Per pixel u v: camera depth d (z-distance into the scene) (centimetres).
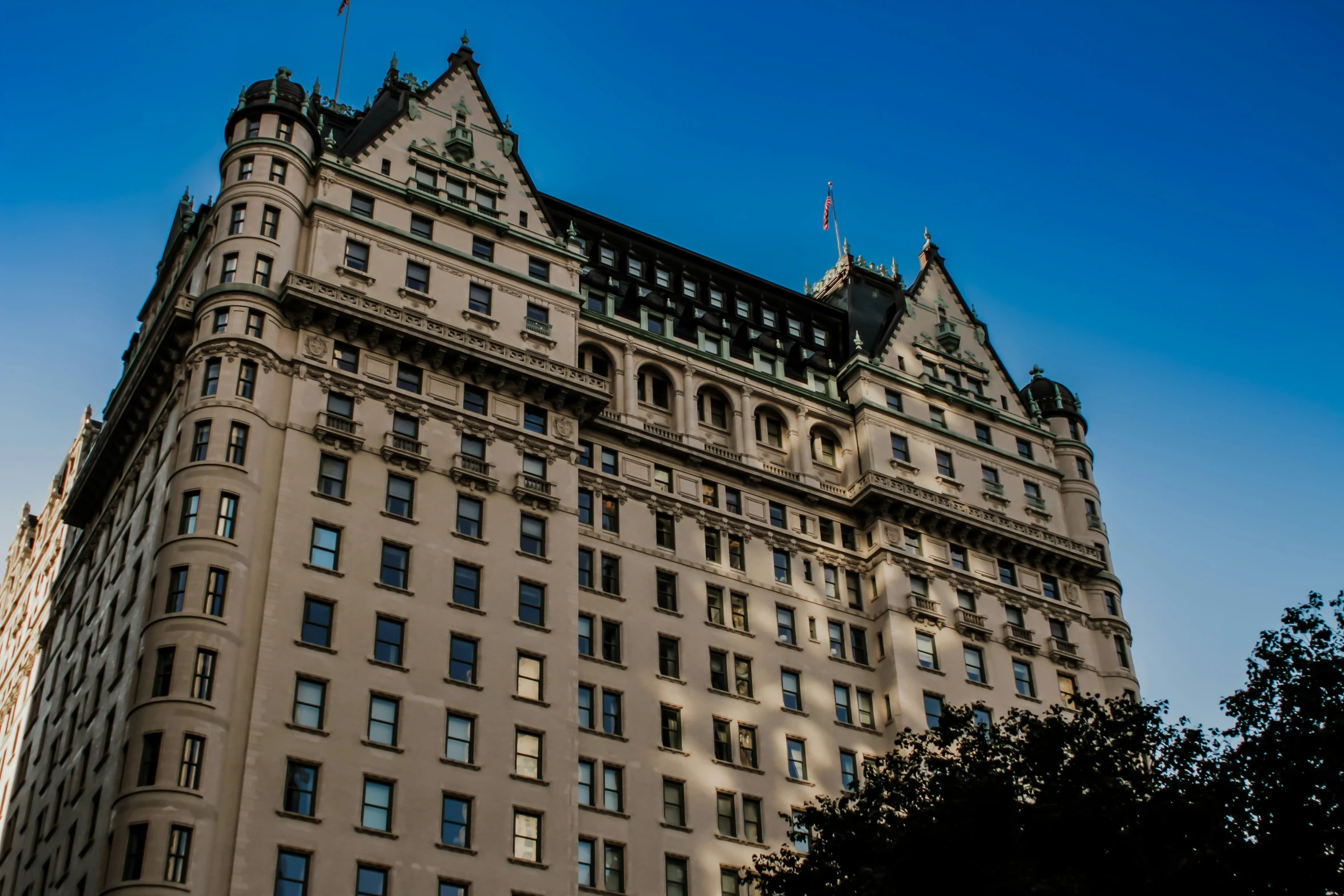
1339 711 4891
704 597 7881
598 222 9244
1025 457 9725
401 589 6725
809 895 5475
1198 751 5212
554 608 7119
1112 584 9438
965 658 8494
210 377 6906
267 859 5762
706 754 7350
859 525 8788
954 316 10169
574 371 7869
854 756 7850
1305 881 4716
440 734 6438
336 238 7644
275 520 6612
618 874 6756
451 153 8400
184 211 8881
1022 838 4966
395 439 7150
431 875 6059
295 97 8000
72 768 6956
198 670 6044
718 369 8800
